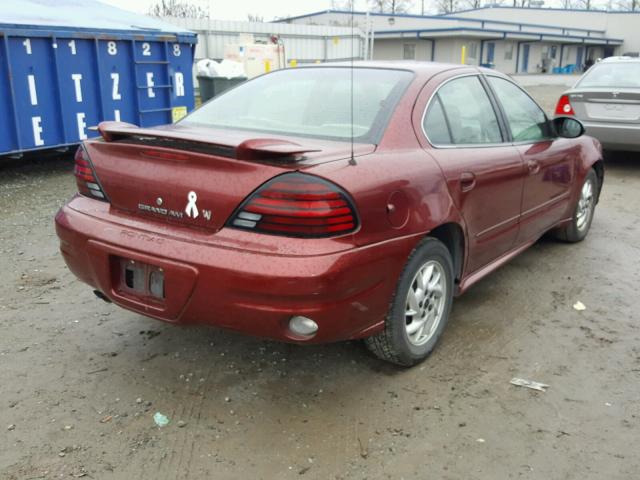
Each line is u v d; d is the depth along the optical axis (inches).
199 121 145.6
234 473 103.0
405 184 119.0
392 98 134.3
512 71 2016.5
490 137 158.6
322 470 104.0
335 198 104.3
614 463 106.4
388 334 124.7
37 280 183.9
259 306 104.3
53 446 108.5
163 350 142.5
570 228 217.3
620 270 199.8
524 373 135.1
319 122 132.8
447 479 102.3
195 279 107.3
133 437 111.5
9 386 126.3
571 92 355.3
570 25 2365.9
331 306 105.3
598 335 153.6
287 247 103.0
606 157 416.5
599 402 124.6
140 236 115.3
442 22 1841.8
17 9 333.7
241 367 135.6
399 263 118.5
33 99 324.2
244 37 927.7
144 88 382.6
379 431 114.3
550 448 110.2
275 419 117.5
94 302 168.6
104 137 127.3
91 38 346.6
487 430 115.0
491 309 167.9
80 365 135.4
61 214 130.1
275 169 104.1
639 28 2311.8
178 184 112.0
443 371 135.1
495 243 157.9
